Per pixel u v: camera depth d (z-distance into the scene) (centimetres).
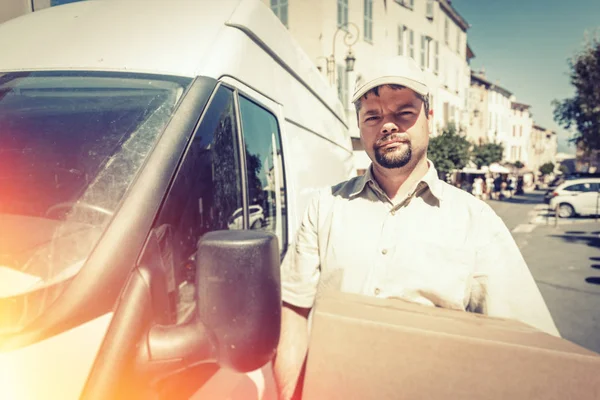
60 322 91
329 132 434
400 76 149
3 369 85
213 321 95
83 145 132
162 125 138
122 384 89
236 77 188
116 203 115
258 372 165
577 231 1344
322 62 1452
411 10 2125
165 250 119
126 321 95
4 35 184
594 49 2039
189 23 181
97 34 174
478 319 117
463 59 3016
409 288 146
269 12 252
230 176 177
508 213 1972
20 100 150
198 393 128
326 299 125
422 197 157
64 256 104
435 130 2270
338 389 109
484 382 99
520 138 5091
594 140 2097
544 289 669
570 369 95
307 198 297
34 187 121
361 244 157
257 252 96
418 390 103
